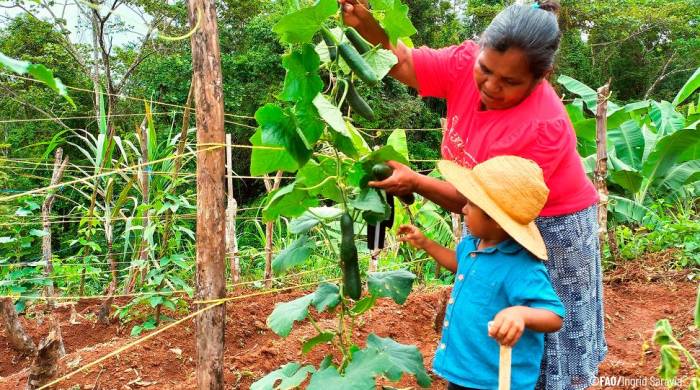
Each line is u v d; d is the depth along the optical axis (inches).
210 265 105.0
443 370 98.5
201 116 101.3
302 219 103.0
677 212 335.6
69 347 190.5
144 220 213.3
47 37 839.7
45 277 212.4
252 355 161.5
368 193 94.7
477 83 91.4
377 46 96.4
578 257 99.9
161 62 786.8
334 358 161.3
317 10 87.2
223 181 104.0
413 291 236.2
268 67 781.3
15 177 451.2
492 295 94.0
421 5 900.6
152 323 191.2
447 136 104.6
